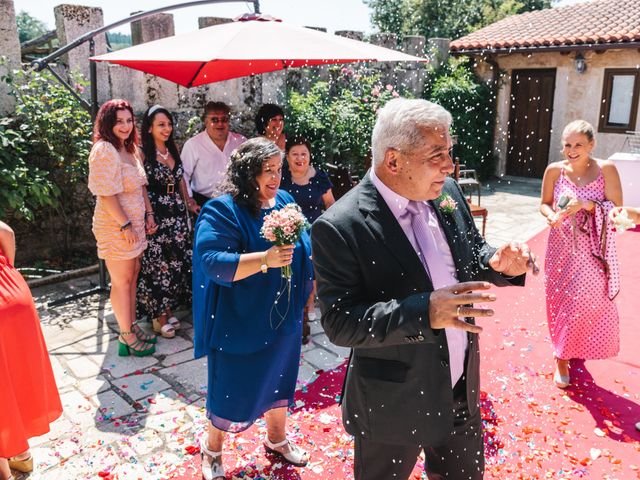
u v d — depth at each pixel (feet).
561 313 11.54
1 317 8.03
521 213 28.68
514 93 38.58
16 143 17.56
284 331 8.34
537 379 12.09
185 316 15.67
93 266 19.35
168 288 14.20
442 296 4.75
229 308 7.99
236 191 7.98
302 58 11.54
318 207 14.11
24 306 8.38
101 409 10.90
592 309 11.22
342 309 5.43
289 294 8.32
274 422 9.18
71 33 18.43
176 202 14.20
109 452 9.57
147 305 14.08
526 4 69.10
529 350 13.48
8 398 7.88
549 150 37.76
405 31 57.57
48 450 9.61
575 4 43.06
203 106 22.25
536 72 37.42
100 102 19.17
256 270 7.32
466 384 6.18
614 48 32.04
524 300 16.83
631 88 33.60
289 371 8.86
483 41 37.35
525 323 15.11
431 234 5.95
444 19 57.06
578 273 11.29
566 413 10.77
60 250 19.98
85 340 14.08
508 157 39.55
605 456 9.41
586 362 12.80
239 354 8.13
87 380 12.07
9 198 16.51
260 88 24.49
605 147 35.19
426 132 5.22
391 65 31.91
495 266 6.05
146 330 14.75
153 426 10.35
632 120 33.83
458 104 35.88
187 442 9.89
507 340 14.06
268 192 8.04
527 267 5.64
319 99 26.73
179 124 21.54
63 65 18.81
